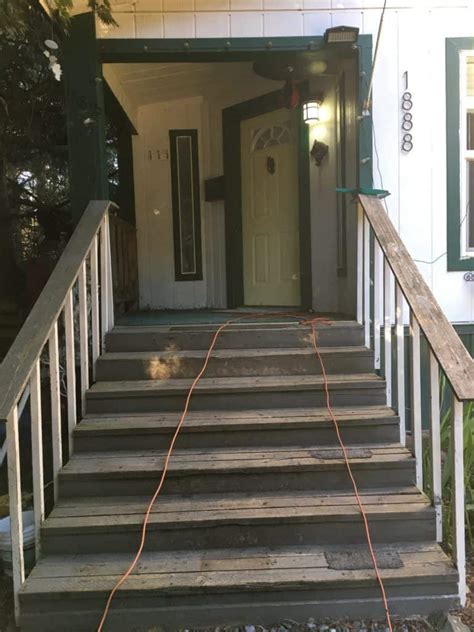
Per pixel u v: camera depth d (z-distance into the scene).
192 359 3.49
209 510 2.67
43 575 2.44
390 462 2.86
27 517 3.03
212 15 4.04
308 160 5.01
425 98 4.22
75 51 3.95
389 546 2.60
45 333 2.71
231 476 2.84
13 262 7.39
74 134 4.00
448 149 4.26
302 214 5.06
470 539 2.98
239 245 5.79
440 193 4.29
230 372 3.50
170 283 6.07
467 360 2.46
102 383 3.44
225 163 5.75
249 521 2.60
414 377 2.91
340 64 4.45
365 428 3.09
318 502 2.72
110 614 2.36
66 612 2.36
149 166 6.05
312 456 2.93
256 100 5.42
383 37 4.16
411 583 2.38
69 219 8.34
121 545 2.60
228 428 3.06
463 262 4.31
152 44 4.03
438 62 4.21
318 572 2.42
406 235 4.30
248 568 2.46
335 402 3.32
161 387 3.32
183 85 5.48
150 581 2.38
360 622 2.38
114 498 2.82
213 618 2.37
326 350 3.56
